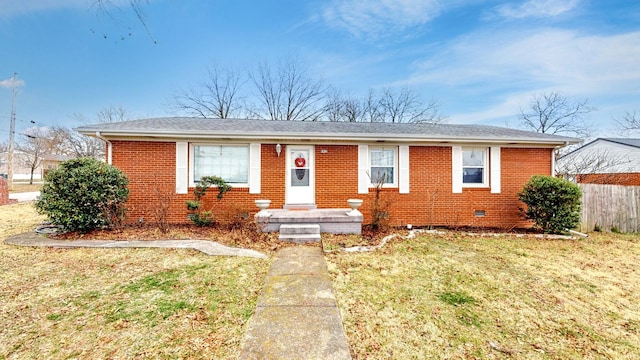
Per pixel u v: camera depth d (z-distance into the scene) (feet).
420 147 27.55
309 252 18.03
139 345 8.59
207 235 21.56
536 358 8.56
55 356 8.11
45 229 22.50
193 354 8.20
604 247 20.84
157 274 13.91
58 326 9.52
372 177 27.71
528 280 14.38
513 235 23.66
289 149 27.14
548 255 18.57
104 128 23.52
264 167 26.71
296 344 8.66
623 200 27.04
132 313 10.36
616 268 16.40
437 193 27.58
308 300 11.53
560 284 13.99
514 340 9.43
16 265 14.98
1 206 37.99
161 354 8.20
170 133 24.16
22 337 8.92
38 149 103.71
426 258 17.30
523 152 27.94
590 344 9.34
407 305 11.50
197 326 9.61
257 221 22.39
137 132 23.73
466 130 30.58
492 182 27.73
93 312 10.41
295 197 27.12
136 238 20.43
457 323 10.32
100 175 21.06
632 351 9.04
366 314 10.69
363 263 16.10
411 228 26.35
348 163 27.40
